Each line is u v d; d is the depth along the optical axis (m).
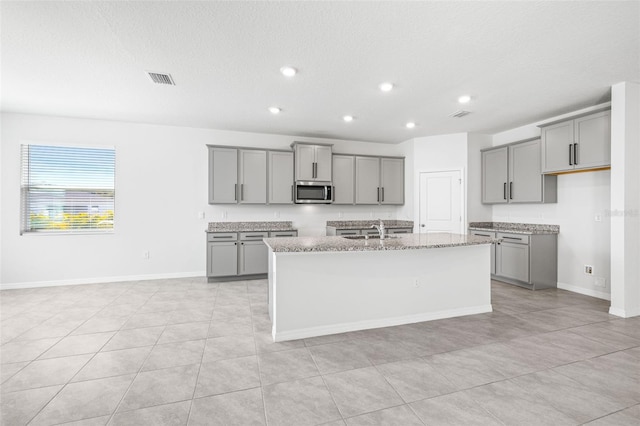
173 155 4.95
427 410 1.75
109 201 4.70
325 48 2.51
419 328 2.97
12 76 3.04
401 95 3.54
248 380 2.05
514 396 1.87
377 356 2.39
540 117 4.37
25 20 2.14
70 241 4.51
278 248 2.53
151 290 4.23
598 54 2.59
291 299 2.72
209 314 3.31
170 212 4.95
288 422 1.65
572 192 4.18
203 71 2.92
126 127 4.73
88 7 2.01
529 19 2.12
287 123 4.73
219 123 4.75
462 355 2.40
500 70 2.90
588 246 4.01
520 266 4.36
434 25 2.20
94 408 1.75
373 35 2.32
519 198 4.62
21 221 4.34
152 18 2.12
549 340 2.66
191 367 2.21
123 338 2.69
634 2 1.94
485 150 5.18
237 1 1.95
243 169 4.99
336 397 1.87
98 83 3.21
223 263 4.70
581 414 1.70
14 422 1.63
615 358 2.34
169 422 1.64
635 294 3.24
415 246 2.73
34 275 4.37
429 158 5.52
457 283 3.31
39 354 2.39
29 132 4.32
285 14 2.08
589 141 3.58
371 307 2.99
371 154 5.97
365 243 2.86
